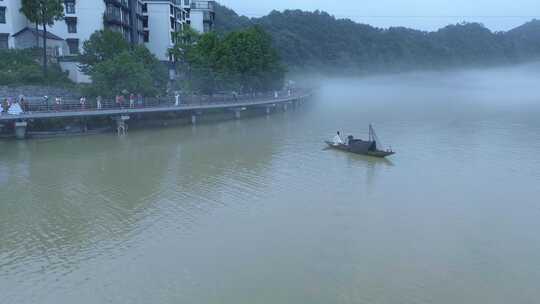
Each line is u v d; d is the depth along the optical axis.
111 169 43.31
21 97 57.62
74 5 84.75
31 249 26.47
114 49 74.56
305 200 34.38
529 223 29.78
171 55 100.38
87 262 24.95
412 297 21.31
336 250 26.08
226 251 26.05
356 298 21.28
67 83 72.75
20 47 78.44
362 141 49.84
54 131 60.00
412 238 27.56
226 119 79.62
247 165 45.03
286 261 24.84
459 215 31.23
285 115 87.06
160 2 106.44
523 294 21.52
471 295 21.45
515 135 60.28
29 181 39.25
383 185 38.12
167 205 33.38
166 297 21.55
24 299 21.48
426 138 59.09
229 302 21.09
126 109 61.97
